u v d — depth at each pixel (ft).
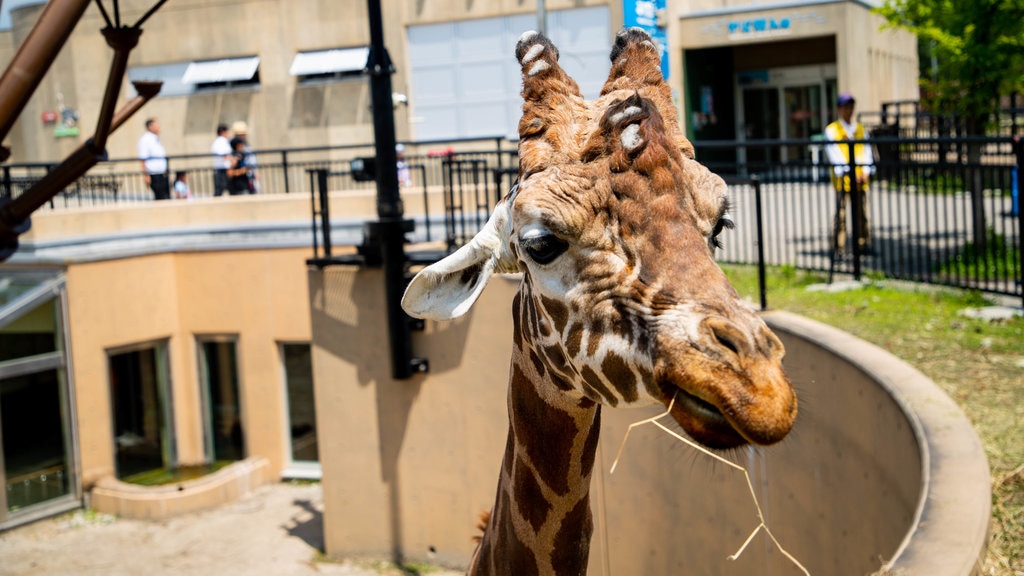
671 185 7.87
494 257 9.37
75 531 40.37
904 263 33.30
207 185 80.79
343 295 34.06
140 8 80.89
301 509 41.06
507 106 72.84
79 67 82.48
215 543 37.86
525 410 9.82
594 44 69.21
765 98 84.48
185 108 80.89
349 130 77.36
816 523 18.53
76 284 44.04
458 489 32.60
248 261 46.01
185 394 47.60
